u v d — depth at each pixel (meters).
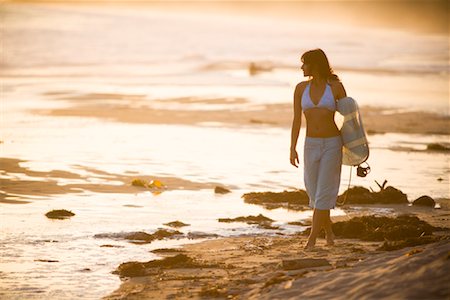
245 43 166.25
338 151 17.25
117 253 18.08
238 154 36.41
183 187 27.86
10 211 23.00
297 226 21.59
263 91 72.25
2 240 19.30
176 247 18.72
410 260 12.99
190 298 13.71
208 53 136.88
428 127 49.62
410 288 11.62
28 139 39.41
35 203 24.31
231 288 14.08
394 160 35.78
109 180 28.81
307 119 17.30
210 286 14.30
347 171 32.09
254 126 47.78
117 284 15.29
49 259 17.42
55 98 61.78
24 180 28.22
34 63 104.56
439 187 28.83
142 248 18.62
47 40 148.88
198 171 31.42
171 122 48.53
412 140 43.44
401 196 25.38
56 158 33.53
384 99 67.56
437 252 13.22
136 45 149.75
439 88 79.69
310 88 17.20
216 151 37.19
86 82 78.44
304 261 15.34
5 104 56.50
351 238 19.20
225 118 51.34
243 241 19.34
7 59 108.19
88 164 32.25
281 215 23.25
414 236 18.84
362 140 17.14
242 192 27.19
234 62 115.75
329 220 17.80
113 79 83.31
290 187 28.50
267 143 40.44
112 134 42.25
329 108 17.02
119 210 23.61
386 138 44.16
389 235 18.81
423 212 23.58
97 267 16.72
